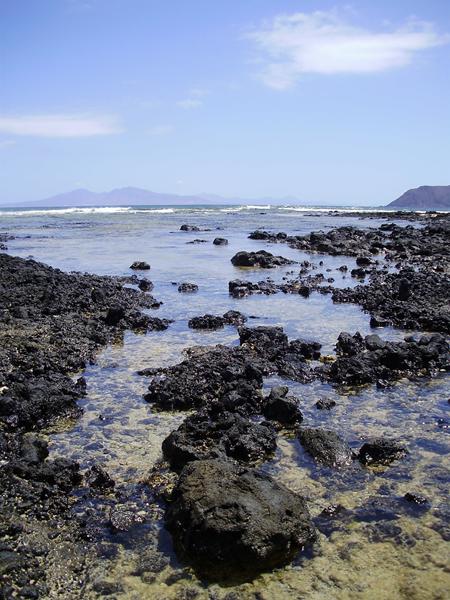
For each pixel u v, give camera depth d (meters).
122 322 21.22
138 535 8.77
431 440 12.01
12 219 94.81
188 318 22.75
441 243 49.34
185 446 10.72
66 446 11.62
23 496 9.41
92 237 59.72
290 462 11.05
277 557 8.08
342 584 7.77
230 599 7.48
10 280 27.27
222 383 14.50
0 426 12.15
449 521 9.15
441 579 7.86
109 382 15.24
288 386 15.15
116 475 10.48
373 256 44.06
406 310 22.80
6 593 7.33
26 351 16.88
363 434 12.31
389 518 9.23
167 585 7.73
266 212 133.75
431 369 16.33
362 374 15.52
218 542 7.91
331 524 9.08
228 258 42.44
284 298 26.84
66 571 7.94
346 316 23.12
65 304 23.41
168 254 44.78
